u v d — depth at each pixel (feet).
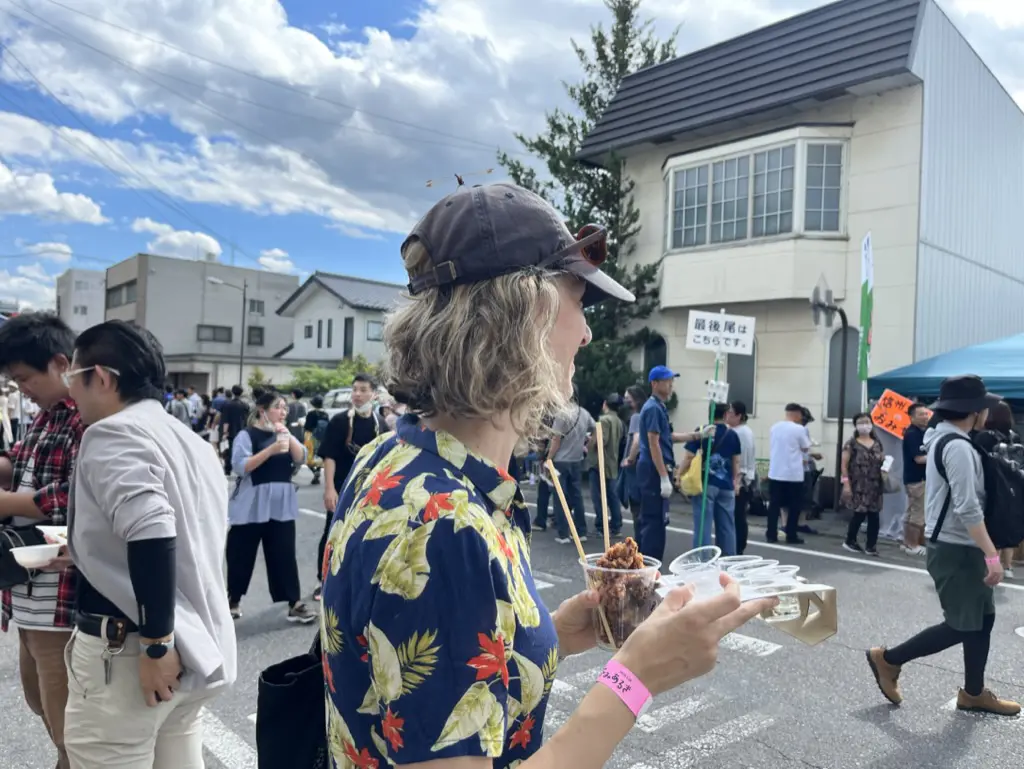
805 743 11.00
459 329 3.05
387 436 3.49
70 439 7.41
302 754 3.90
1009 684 13.43
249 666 13.75
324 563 3.23
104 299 158.40
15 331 7.35
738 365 39.32
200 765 6.64
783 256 36.24
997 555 11.54
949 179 36.14
